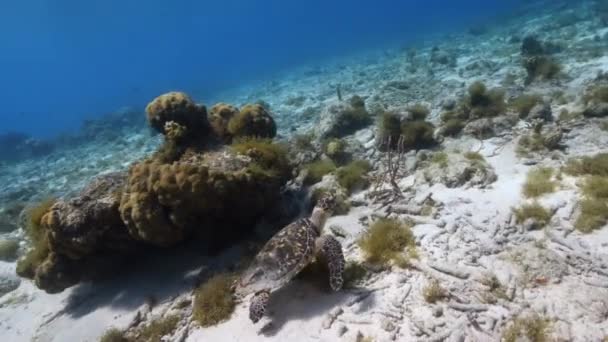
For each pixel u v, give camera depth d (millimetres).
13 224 3877
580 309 1307
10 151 10359
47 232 2031
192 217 2039
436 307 1427
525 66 4352
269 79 13203
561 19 7602
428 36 12859
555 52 5289
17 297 2471
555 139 2529
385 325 1405
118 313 1979
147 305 1959
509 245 1711
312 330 1480
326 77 9547
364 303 1547
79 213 2016
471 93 3475
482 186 2258
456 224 1916
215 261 2141
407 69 7070
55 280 2129
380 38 17781
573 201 1891
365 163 2934
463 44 8406
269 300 1686
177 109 2646
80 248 2031
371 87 6441
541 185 2068
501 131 2986
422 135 3117
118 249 2193
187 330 1717
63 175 5945
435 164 2568
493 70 5285
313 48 23047
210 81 19656
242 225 2273
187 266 2174
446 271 1604
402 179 2660
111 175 2311
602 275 1430
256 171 2154
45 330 2053
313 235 1663
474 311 1393
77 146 9430
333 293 1635
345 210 2354
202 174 1937
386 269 1716
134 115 11078
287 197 2625
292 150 3453
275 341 1476
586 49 4977
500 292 1445
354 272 1717
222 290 1810
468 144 2941
